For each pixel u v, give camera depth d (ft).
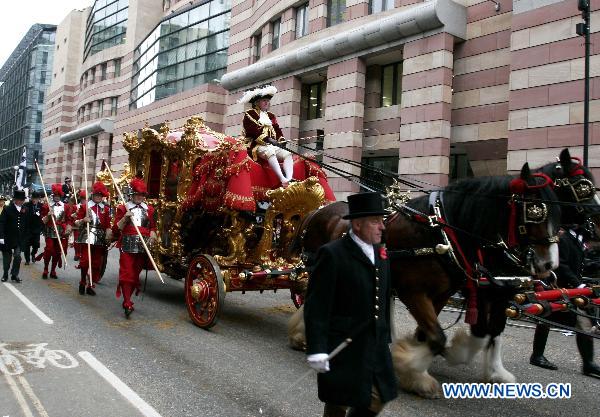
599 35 40.75
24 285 33.86
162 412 14.07
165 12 146.51
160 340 21.49
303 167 27.14
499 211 15.89
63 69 208.64
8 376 16.43
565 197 16.57
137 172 34.24
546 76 43.83
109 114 158.20
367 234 10.52
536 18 44.93
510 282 16.38
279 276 24.63
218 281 23.11
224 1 107.86
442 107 52.47
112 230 26.48
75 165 170.91
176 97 108.37
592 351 19.31
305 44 68.74
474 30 53.57
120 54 156.35
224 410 14.40
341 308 10.36
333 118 63.00
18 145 330.34
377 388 10.25
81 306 27.76
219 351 20.26
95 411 13.98
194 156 27.40
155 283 37.17
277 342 22.08
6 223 34.88
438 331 15.78
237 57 89.71
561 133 42.45
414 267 16.16
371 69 62.69
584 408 15.85
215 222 27.37
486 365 18.01
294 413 14.38
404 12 54.70
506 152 50.26
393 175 20.80
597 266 27.89
